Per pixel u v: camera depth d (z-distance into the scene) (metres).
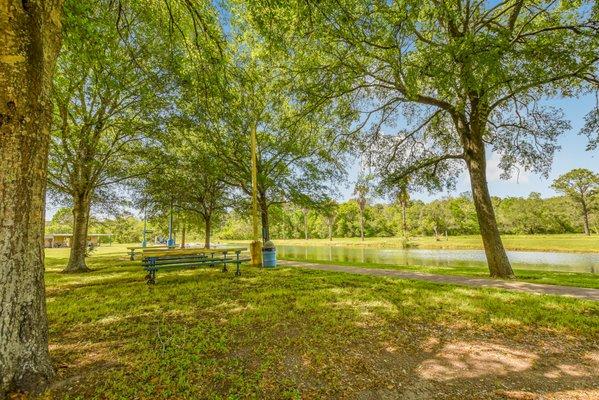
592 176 53.22
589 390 3.09
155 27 8.77
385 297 6.79
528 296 6.88
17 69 3.01
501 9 11.51
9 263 2.98
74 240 12.92
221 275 10.44
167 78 11.16
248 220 22.58
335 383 3.16
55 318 5.35
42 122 3.23
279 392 2.98
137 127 13.01
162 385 3.06
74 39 6.21
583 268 19.38
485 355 3.88
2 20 2.96
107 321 5.17
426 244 46.91
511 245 39.66
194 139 15.67
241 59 12.07
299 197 17.02
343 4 7.12
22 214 3.06
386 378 3.29
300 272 11.18
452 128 13.54
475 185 11.28
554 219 61.78
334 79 10.51
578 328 4.78
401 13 7.43
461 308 5.88
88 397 2.86
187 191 17.89
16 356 2.95
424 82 8.98
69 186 13.98
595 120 9.50
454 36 9.75
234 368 3.45
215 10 8.00
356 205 81.12
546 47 7.58
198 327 4.76
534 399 2.93
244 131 15.28
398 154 13.55
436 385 3.17
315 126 13.56
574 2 8.73
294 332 4.59
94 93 12.31
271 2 6.41
